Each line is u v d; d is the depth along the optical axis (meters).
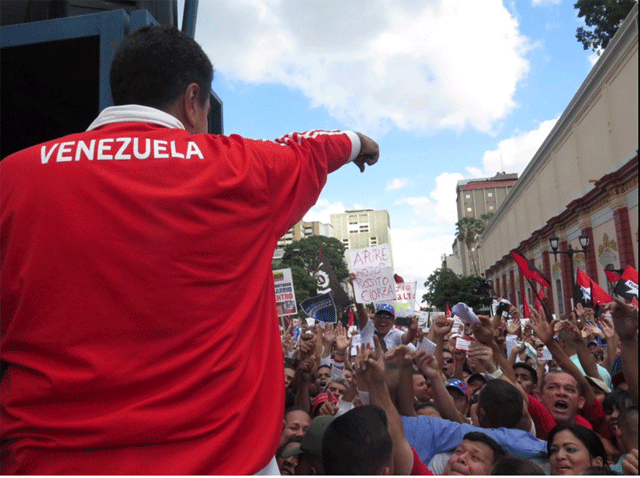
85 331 1.00
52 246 1.03
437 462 2.93
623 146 18.16
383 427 1.78
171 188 1.08
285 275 9.22
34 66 2.88
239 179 1.14
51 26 2.51
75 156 1.09
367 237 132.88
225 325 1.08
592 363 4.25
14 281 1.05
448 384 4.55
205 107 1.35
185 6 3.06
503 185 89.50
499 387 3.29
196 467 0.98
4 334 1.08
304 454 2.54
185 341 1.03
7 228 1.08
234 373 1.06
